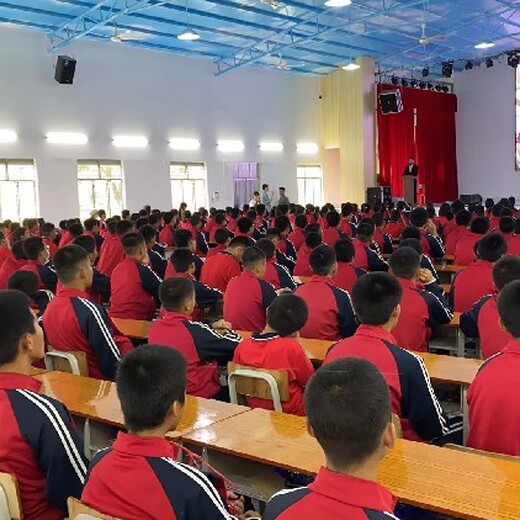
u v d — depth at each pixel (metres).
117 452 1.58
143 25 13.30
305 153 18.62
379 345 2.41
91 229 9.25
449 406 3.18
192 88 15.81
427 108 19.75
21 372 1.98
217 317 5.24
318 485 1.23
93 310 3.23
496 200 19.61
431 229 8.14
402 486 1.81
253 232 8.83
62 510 1.93
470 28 15.63
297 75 18.39
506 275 3.35
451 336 4.32
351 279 5.08
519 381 2.12
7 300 1.99
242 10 12.82
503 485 1.80
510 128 19.61
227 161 16.61
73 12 12.09
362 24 14.66
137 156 14.73
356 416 1.20
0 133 12.48
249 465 2.45
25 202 12.98
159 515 1.51
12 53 12.62
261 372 2.68
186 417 2.46
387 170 18.72
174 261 5.00
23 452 1.87
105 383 2.92
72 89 13.56
